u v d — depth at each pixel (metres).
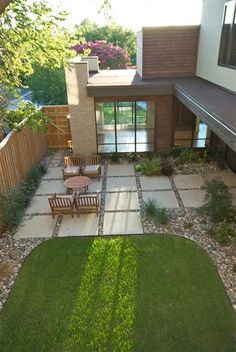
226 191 9.05
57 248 8.17
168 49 14.54
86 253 7.93
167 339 5.59
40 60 10.62
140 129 14.21
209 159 13.42
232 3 10.42
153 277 7.05
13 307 6.38
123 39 37.31
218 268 7.28
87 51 13.18
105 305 6.35
